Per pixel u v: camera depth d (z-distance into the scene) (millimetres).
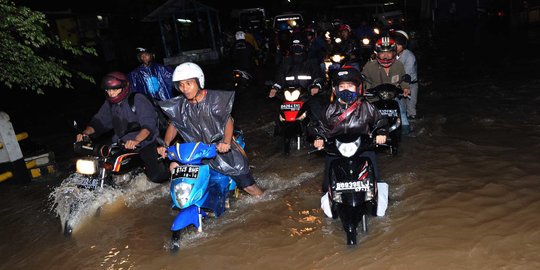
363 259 4367
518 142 7004
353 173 4711
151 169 6176
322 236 4902
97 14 24391
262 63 21734
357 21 29781
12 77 7090
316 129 4922
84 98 17641
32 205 6816
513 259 4062
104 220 5879
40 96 17672
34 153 8188
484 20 32469
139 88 7676
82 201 5805
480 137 7441
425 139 7664
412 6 40312
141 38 27391
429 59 17531
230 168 5461
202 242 5055
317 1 43625
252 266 4492
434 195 5508
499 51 17172
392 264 4215
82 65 21641
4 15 6418
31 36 6750
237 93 14555
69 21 22656
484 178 5816
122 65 25828
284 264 4465
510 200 5141
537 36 20359
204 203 5105
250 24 29016
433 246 4410
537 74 11875
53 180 7891
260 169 7191
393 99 7137
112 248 5160
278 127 8414
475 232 4570
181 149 5012
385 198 5074
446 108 9500
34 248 5426
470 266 4039
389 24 29484
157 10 24547
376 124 4961
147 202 6301
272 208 5719
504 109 8922
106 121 6078
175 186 4934
